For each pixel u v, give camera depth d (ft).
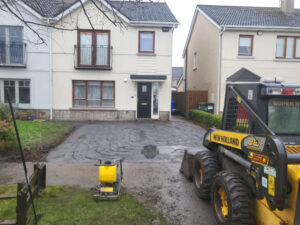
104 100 47.42
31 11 42.73
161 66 47.24
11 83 45.96
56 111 46.32
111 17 44.78
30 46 44.96
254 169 9.29
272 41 47.57
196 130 38.17
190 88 71.87
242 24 46.75
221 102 47.96
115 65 46.62
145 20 45.57
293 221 7.49
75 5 43.88
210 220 12.28
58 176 17.92
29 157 22.08
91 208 13.16
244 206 9.50
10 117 24.47
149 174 18.84
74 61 45.65
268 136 8.29
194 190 15.94
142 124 42.65
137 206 13.52
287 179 7.50
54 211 12.75
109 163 14.19
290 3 56.54
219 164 14.21
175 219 12.33
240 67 47.70
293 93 9.32
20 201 10.68
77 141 28.99
